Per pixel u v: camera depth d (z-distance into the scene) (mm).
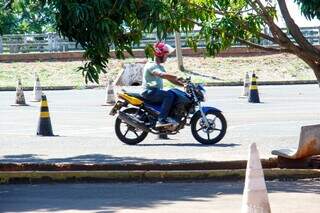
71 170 16375
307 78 58188
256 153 8938
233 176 15484
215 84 53562
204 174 15477
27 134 24234
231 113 30750
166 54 21281
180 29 15273
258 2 15156
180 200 13094
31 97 42281
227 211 11992
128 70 52812
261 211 8859
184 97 21172
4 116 30844
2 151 19938
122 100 21281
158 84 21219
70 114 31156
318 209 12117
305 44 15219
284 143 20953
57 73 59094
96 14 12609
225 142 21516
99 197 13516
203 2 15195
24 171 15859
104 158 18031
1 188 14781
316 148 15789
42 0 13438
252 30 15391
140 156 18312
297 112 30875
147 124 21172
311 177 15555
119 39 14078
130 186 14836
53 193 14055
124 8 12852
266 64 60875
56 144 21438
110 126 26422
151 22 13312
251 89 36156
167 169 16219
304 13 14742
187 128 25406
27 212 12094
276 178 15508
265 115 29734
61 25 12836
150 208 12312
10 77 58344
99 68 13516
